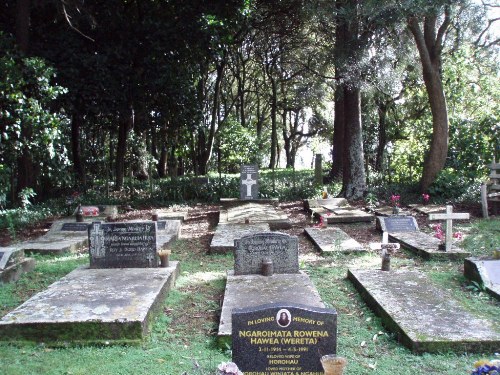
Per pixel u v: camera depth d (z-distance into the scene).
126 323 4.95
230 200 14.58
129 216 13.65
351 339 5.02
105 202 15.60
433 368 4.33
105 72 15.05
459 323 5.01
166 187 17.23
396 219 10.54
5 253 7.38
